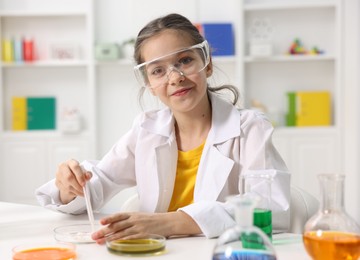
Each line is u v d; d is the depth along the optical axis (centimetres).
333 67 415
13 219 158
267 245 90
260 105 405
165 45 156
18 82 427
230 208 135
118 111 422
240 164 162
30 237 135
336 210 103
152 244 115
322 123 408
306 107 407
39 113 424
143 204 171
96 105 414
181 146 174
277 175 144
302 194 167
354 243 94
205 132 172
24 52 412
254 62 416
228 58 400
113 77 421
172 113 176
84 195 145
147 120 175
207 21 416
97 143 416
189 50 157
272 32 412
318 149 398
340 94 396
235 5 413
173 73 155
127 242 118
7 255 117
